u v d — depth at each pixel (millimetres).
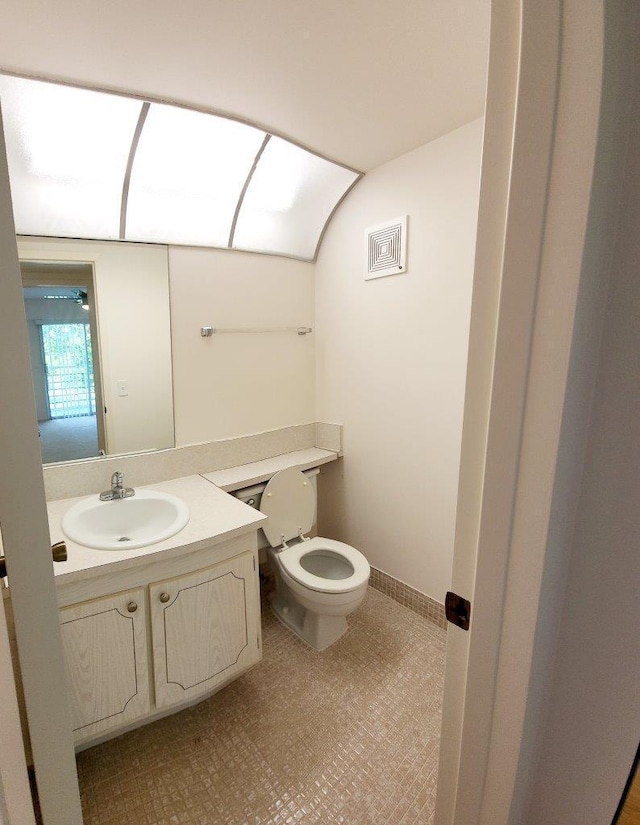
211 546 1363
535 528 487
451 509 1882
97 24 1060
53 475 1613
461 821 640
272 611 2129
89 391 1687
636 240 456
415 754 1338
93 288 1659
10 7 988
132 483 1803
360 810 1174
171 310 1864
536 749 601
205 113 1501
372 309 2104
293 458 2275
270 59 1236
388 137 1716
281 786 1240
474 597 564
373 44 1185
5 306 500
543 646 535
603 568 524
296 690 1604
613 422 495
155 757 1332
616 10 385
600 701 548
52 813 620
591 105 387
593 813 575
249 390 2180
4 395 510
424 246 1830
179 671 1348
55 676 594
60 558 603
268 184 1923
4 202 486
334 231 2242
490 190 486
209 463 2031
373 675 1679
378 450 2186
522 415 478
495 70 461
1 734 482
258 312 2168
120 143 1514
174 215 1784
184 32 1108
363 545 2352
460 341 1751
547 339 448
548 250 435
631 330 469
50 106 1330
